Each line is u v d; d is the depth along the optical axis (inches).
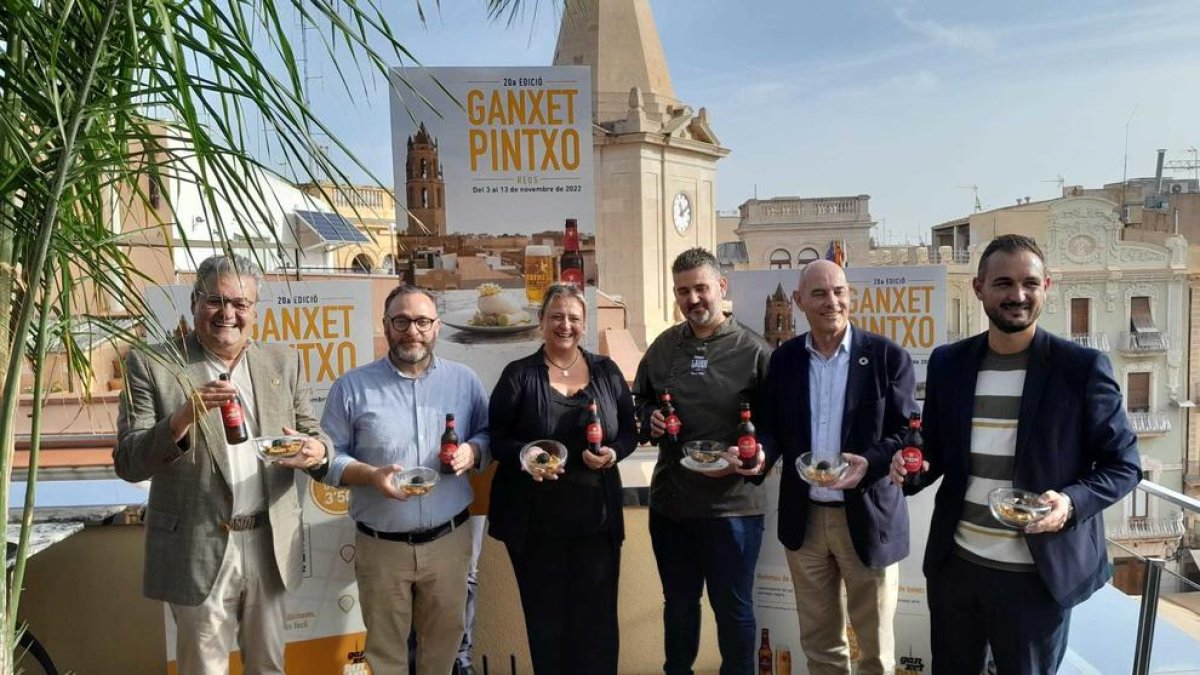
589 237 155.2
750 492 123.6
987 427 99.0
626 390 126.5
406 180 150.3
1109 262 1111.0
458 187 151.6
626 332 588.1
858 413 117.6
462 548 120.4
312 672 135.2
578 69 151.3
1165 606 111.0
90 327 67.6
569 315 122.0
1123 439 92.0
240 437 96.0
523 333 156.4
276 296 139.4
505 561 153.6
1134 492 116.9
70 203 59.3
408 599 117.3
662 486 127.0
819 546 120.5
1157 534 113.7
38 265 53.2
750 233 1620.3
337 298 141.6
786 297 158.2
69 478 145.6
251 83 52.5
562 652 125.0
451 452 113.6
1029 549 94.5
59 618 139.2
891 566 125.3
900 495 118.4
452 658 121.8
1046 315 1121.4
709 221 840.9
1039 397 94.7
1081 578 93.9
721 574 122.6
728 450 117.5
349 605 136.8
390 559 114.8
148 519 104.5
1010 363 98.7
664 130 754.2
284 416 110.8
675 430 122.0
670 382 127.3
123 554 139.9
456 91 149.6
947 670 104.2
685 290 125.3
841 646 124.0
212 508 103.2
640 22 777.6
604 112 760.3
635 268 752.3
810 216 1589.6
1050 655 95.9
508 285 154.9
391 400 118.5
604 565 122.6
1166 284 1093.8
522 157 152.2
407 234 152.2
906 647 145.6
